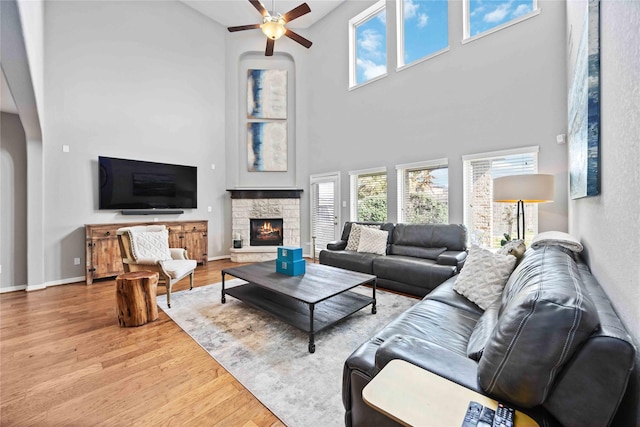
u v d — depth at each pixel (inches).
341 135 220.2
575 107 79.6
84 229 164.9
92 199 167.9
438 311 73.8
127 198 177.9
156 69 195.3
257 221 234.8
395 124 189.0
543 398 31.1
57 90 156.6
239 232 228.7
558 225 128.6
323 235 233.0
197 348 86.4
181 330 98.7
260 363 78.2
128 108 182.7
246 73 237.9
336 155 223.6
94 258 158.4
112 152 175.8
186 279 166.4
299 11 136.9
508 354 32.6
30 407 61.5
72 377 72.0
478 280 81.4
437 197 171.3
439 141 168.6
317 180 235.5
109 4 175.5
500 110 145.1
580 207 83.8
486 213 152.1
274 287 99.4
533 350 31.1
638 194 32.4
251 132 237.0
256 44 235.0
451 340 60.1
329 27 227.6
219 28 229.3
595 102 52.7
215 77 226.4
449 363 40.1
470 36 159.8
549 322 30.9
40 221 148.6
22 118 130.8
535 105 134.3
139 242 137.4
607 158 46.8
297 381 70.3
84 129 165.8
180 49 207.2
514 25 140.5
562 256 60.1
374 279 111.5
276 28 141.8
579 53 70.8
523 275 57.9
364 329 98.8
